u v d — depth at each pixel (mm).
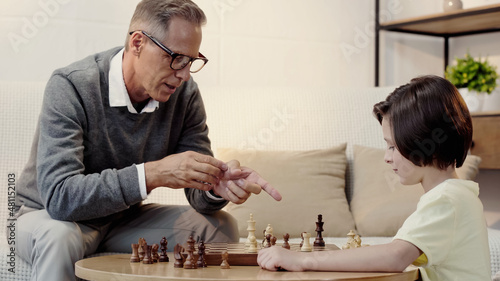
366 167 2398
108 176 1557
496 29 3279
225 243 1585
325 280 1059
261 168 2309
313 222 2227
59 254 1489
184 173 1540
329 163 2381
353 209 2346
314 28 3061
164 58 1647
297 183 2289
